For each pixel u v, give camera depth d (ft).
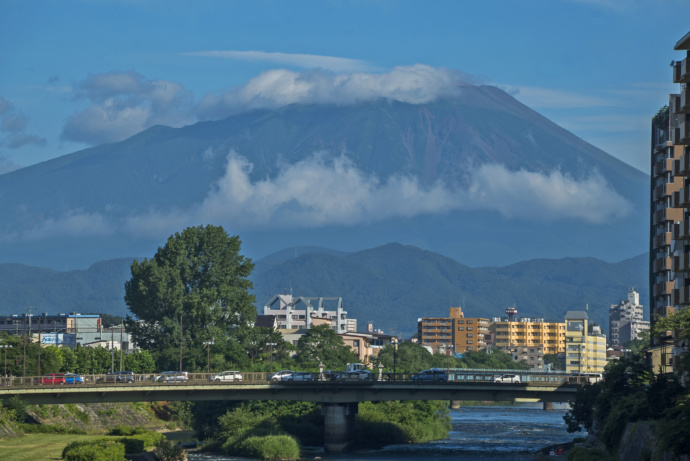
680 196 447.42
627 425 448.24
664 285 636.89
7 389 585.63
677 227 457.27
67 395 608.60
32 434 580.71
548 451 631.15
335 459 612.29
